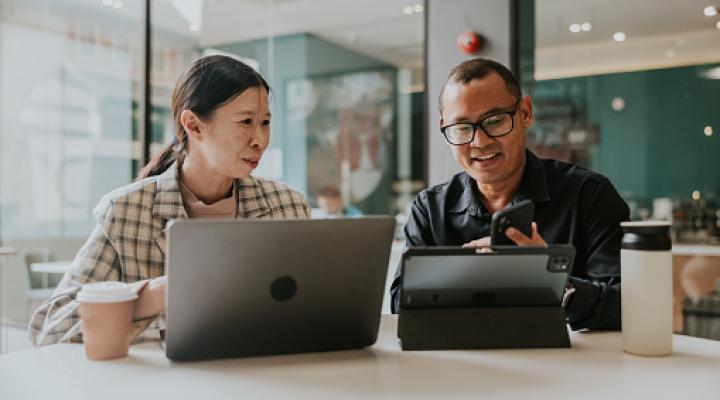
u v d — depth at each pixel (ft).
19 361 2.86
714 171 19.19
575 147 20.34
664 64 19.38
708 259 11.32
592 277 4.30
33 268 10.69
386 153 21.79
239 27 17.67
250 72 4.22
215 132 4.14
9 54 14.87
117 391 2.38
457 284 3.02
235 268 2.67
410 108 21.25
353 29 18.98
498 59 8.72
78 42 14.16
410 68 21.07
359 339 3.05
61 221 14.49
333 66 20.83
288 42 19.97
